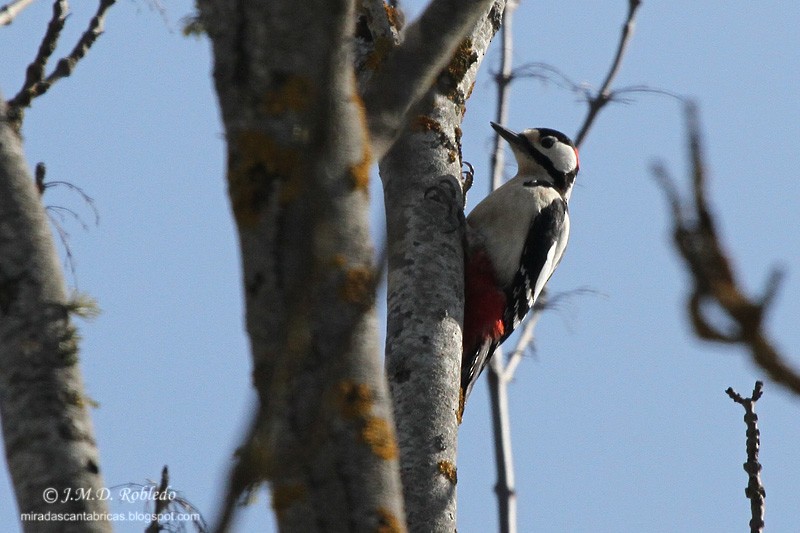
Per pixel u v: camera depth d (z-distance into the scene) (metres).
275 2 6.06
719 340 4.20
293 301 5.12
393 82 6.70
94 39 8.52
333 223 5.86
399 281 10.34
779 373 4.09
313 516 5.73
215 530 4.10
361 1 11.24
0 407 6.31
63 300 6.46
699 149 4.42
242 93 6.02
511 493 12.12
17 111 7.77
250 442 4.31
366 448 5.80
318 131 5.44
